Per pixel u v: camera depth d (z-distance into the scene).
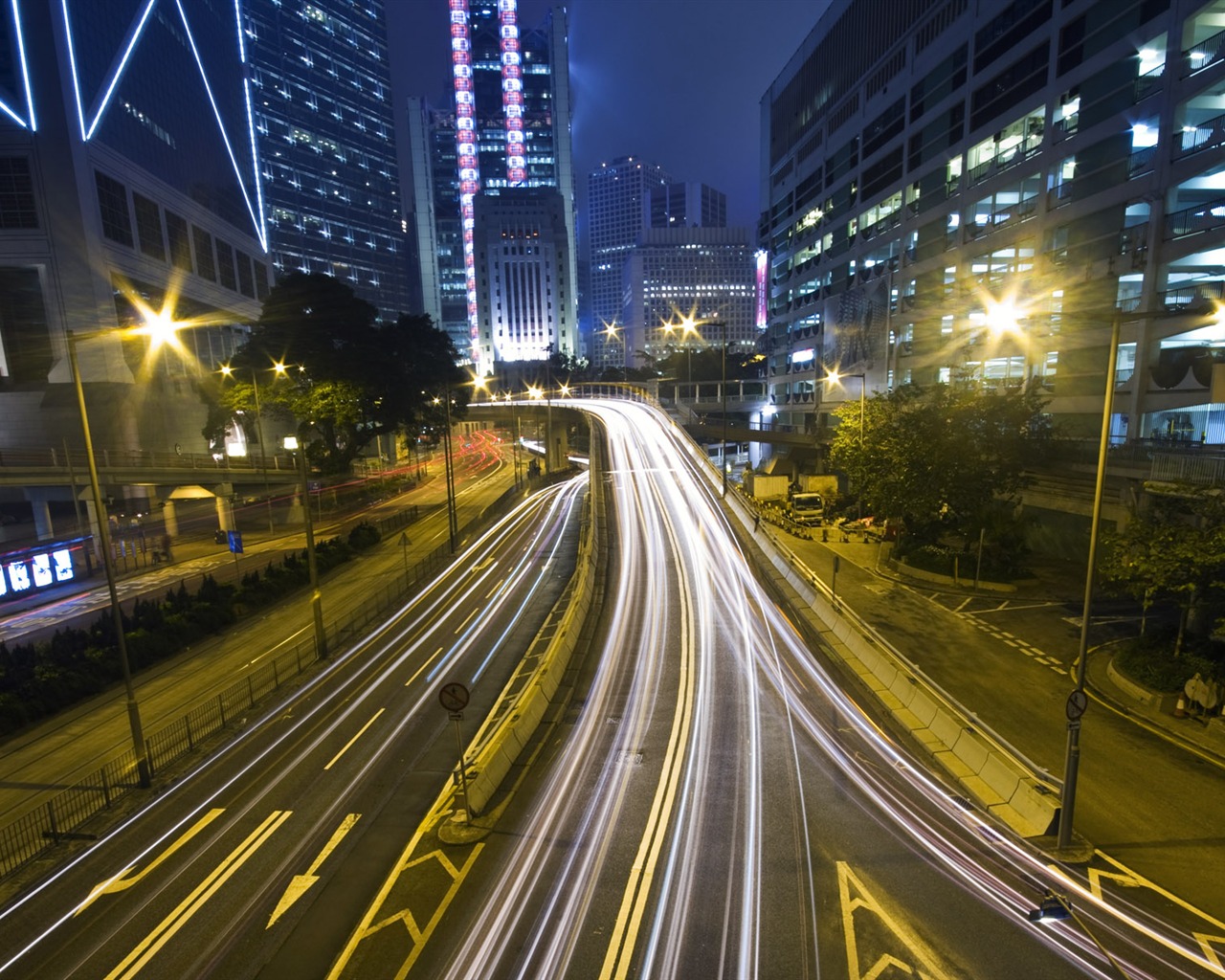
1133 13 37.91
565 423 97.25
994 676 22.89
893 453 35.75
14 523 60.31
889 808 15.88
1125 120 38.66
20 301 64.62
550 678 23.34
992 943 11.67
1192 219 34.88
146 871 14.97
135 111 72.56
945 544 37.69
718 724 20.44
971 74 52.03
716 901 12.90
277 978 11.58
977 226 52.34
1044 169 44.91
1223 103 35.53
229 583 37.22
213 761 20.09
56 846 16.12
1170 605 28.78
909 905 12.62
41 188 62.25
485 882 13.79
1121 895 12.81
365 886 13.91
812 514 51.25
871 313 67.88
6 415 59.62
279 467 67.31
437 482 88.56
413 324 74.75
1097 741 18.50
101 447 60.72
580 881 13.63
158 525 59.25
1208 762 17.34
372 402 65.56
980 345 52.06
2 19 60.03
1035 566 36.09
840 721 20.52
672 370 124.44
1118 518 29.86
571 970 11.30
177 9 82.38
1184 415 35.94
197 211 85.38
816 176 81.00
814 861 13.97
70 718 23.42
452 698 15.27
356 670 27.03
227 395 61.06
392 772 18.88
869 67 68.12
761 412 99.69
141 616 29.84
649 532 45.16
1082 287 42.28
